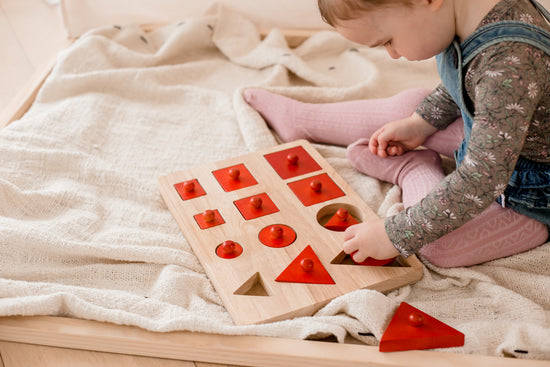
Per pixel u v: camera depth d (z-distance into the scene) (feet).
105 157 4.23
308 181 3.84
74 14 5.71
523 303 3.04
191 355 2.87
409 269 3.21
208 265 3.26
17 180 3.77
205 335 2.87
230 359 2.85
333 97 4.71
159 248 3.39
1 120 4.45
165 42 5.36
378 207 3.82
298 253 3.32
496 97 2.58
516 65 2.55
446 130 3.86
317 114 4.36
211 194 3.75
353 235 3.13
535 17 2.70
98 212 3.68
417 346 2.81
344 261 3.32
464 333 2.89
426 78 5.12
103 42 5.16
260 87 4.75
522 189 3.09
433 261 3.33
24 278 3.26
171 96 4.88
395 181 3.92
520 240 3.23
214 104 4.82
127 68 4.99
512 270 3.25
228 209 3.63
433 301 3.17
